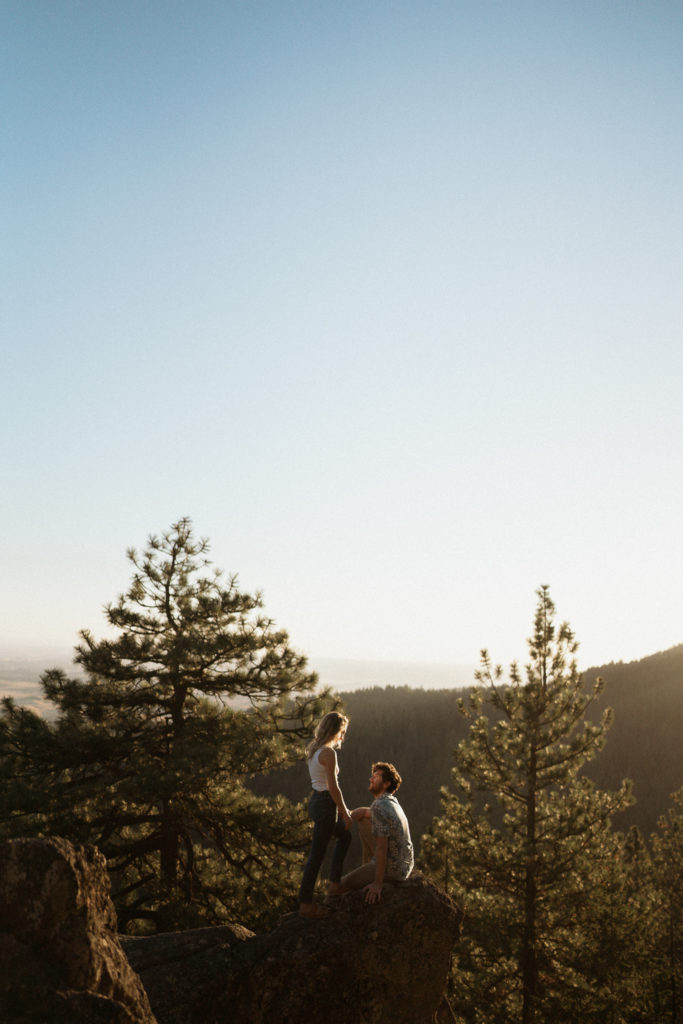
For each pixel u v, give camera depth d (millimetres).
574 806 18078
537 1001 16609
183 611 17062
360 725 140500
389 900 8102
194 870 16203
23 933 5766
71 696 16234
